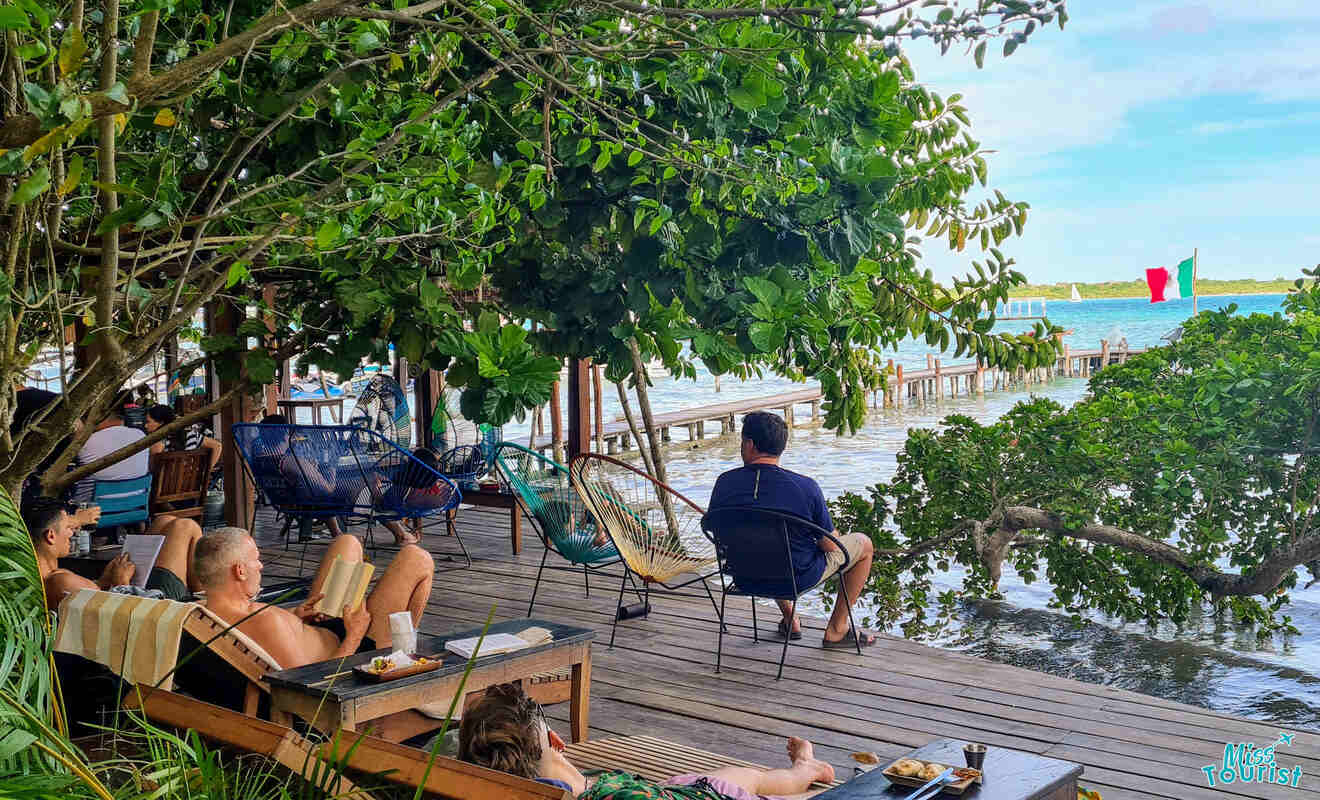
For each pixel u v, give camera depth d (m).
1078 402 8.58
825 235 4.43
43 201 2.45
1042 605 8.71
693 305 4.59
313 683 3.01
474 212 3.33
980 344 7.95
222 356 3.43
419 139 3.29
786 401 25.42
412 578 3.89
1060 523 8.13
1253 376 7.57
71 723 2.96
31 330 3.04
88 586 3.63
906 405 31.09
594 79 3.06
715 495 5.10
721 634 5.14
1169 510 8.16
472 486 8.02
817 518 5.03
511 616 6.08
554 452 11.08
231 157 3.45
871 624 8.20
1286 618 7.76
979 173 7.66
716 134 3.83
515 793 1.67
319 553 7.82
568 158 4.06
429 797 1.77
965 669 5.10
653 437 8.49
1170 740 4.16
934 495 8.69
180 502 7.72
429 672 3.16
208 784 1.54
